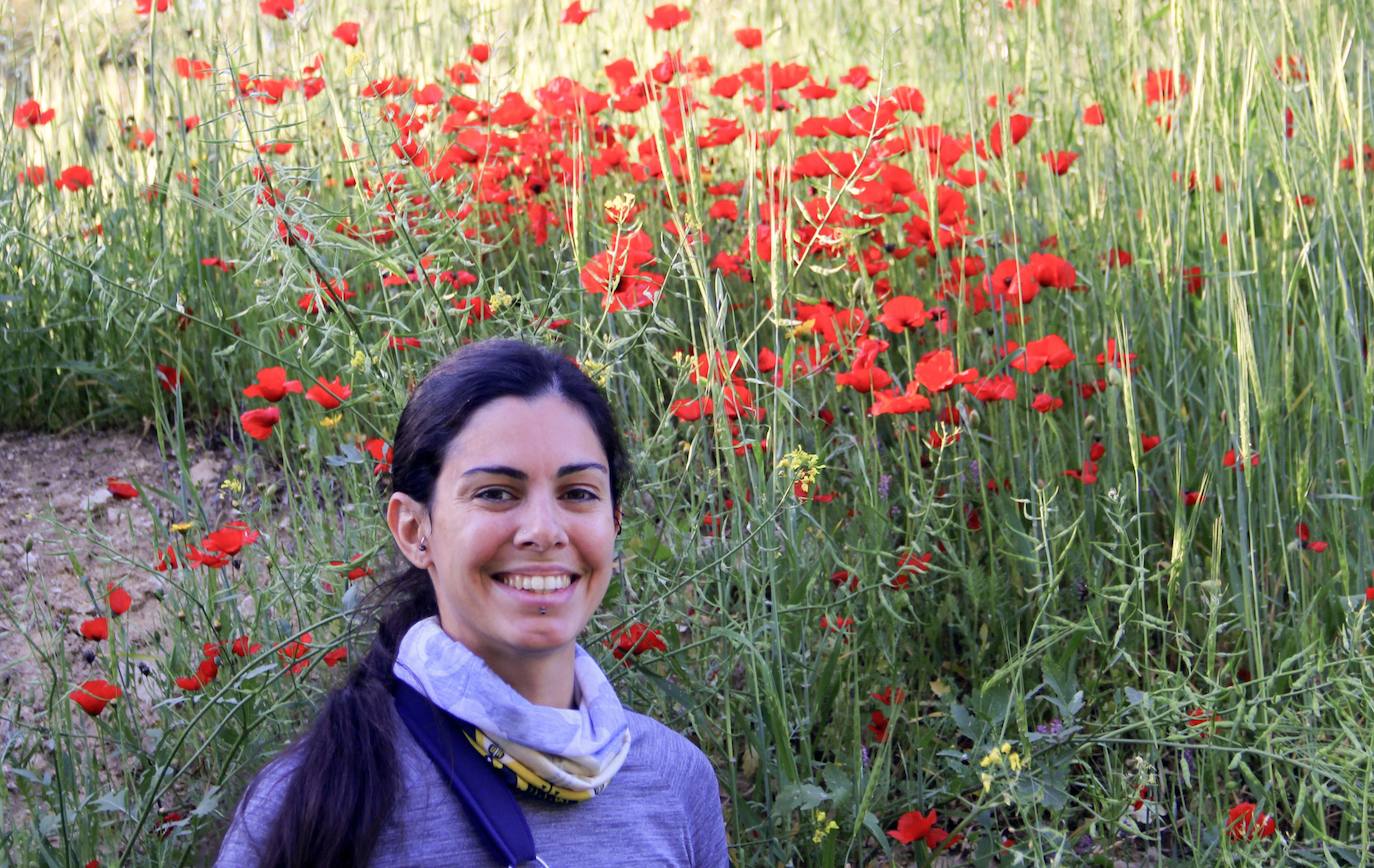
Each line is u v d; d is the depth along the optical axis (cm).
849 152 370
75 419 430
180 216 431
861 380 303
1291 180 353
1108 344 341
